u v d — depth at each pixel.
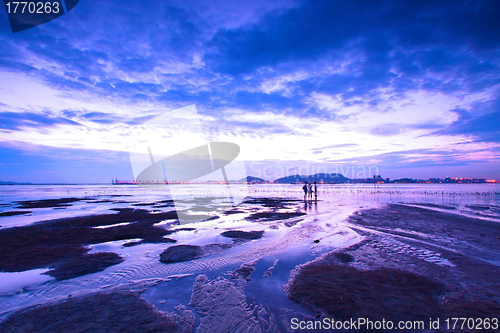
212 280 5.20
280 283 4.96
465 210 16.45
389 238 8.59
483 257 6.42
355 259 6.36
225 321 3.62
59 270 5.89
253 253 7.04
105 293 4.64
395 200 25.72
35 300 4.38
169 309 4.02
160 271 5.77
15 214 16.42
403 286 4.68
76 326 3.52
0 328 3.46
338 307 3.92
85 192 50.69
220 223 12.06
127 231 10.41
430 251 7.01
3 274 5.65
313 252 7.06
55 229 11.00
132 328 3.47
